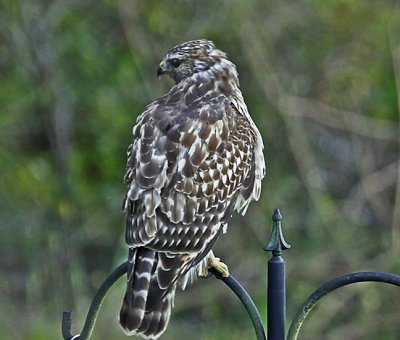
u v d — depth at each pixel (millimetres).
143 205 6465
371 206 15531
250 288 14867
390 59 15797
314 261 14797
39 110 15945
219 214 6781
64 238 15539
